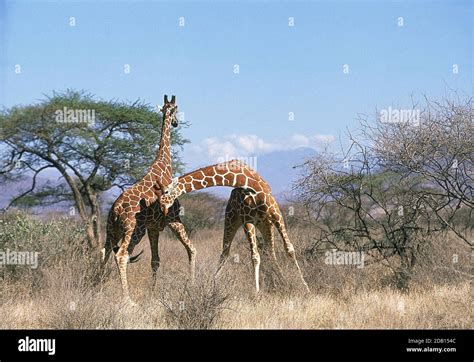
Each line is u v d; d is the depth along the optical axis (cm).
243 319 1062
